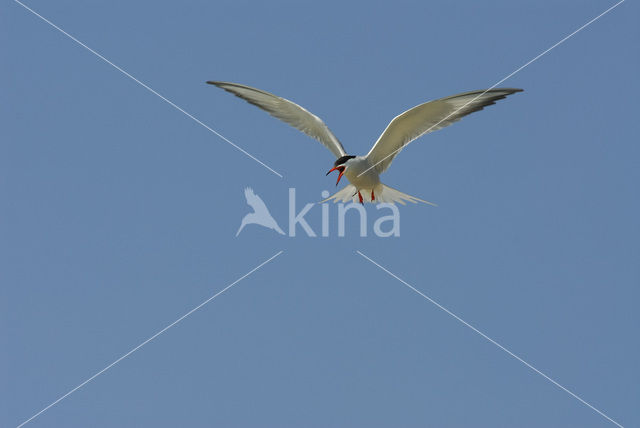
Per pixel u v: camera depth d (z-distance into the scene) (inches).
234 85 393.1
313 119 395.2
